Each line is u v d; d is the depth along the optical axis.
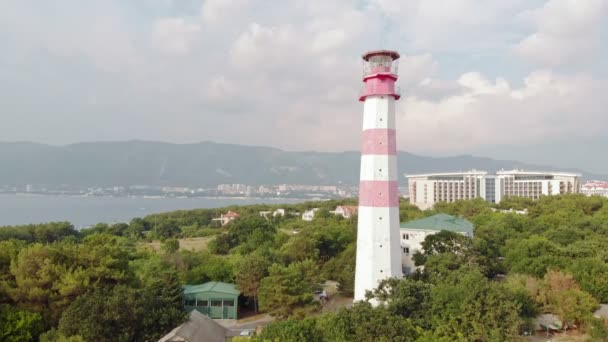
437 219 82.00
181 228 154.62
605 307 47.91
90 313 35.19
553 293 44.09
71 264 44.97
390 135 44.53
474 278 39.38
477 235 76.50
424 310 37.47
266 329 32.78
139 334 37.09
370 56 45.66
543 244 62.53
